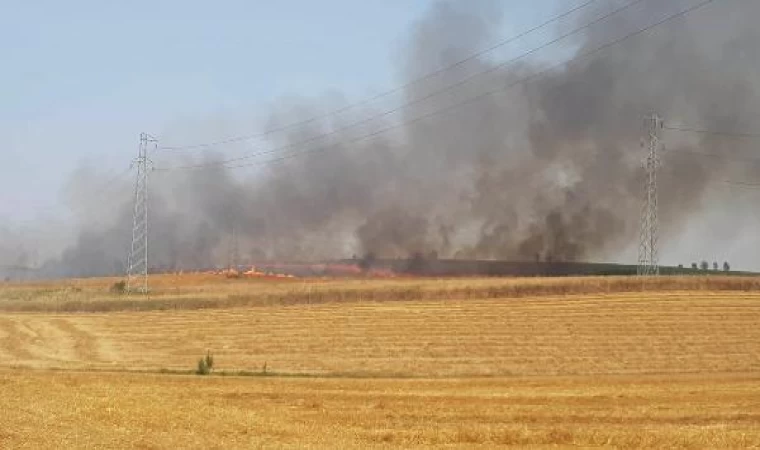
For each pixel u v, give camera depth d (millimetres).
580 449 23562
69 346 63594
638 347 61250
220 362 56594
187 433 23391
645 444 24469
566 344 62156
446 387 41469
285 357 58156
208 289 91625
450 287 86312
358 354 58938
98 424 24375
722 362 56688
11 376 42156
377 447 22500
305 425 26594
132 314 78625
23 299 89438
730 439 25047
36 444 20469
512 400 35469
